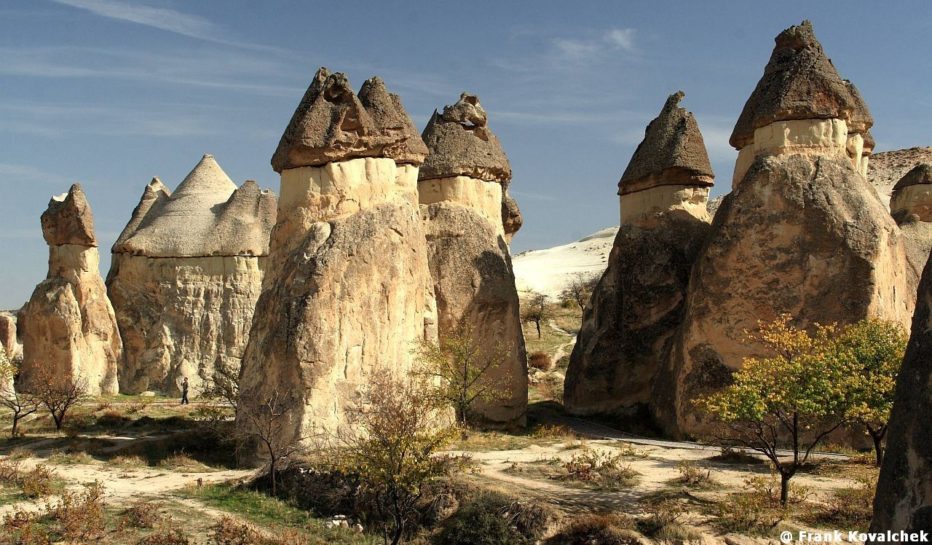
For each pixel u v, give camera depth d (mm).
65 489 18516
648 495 17016
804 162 24609
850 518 15352
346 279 21625
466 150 29125
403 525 16656
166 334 38062
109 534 15828
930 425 9461
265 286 22875
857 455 20797
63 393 27078
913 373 9812
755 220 24484
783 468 16656
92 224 36062
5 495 17938
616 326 30641
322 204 22688
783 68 26078
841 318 23219
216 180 41906
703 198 31281
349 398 21047
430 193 28797
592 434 26109
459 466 18250
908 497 9570
